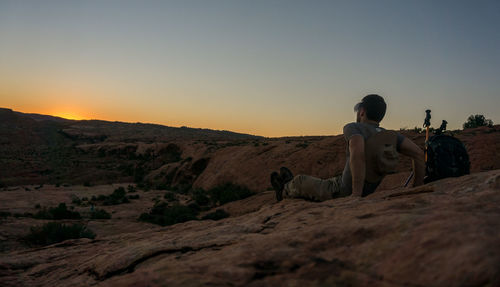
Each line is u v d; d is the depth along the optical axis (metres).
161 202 35.38
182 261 1.43
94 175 70.81
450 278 0.75
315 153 36.03
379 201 1.80
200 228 2.73
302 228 1.49
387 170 2.70
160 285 1.02
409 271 0.84
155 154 79.25
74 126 156.62
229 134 192.25
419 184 2.83
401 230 1.09
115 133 152.88
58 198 39.25
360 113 2.88
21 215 26.02
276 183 3.30
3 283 2.27
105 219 26.33
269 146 42.56
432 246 0.90
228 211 24.84
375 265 0.94
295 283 0.92
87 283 1.78
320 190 2.88
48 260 2.78
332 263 1.01
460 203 1.29
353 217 1.45
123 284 1.11
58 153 101.19
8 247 14.41
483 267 0.73
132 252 1.88
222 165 43.47
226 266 1.10
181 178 50.69
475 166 23.64
